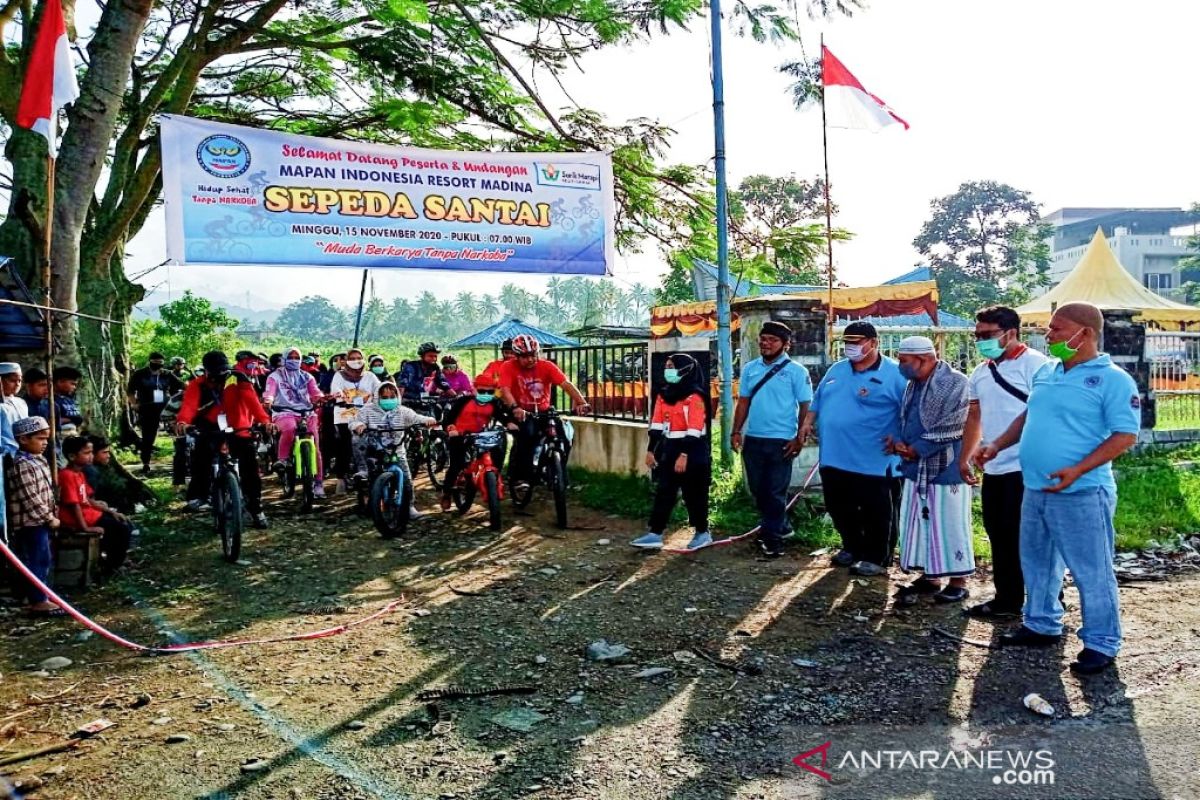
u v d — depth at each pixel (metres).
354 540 7.76
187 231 8.06
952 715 3.78
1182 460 10.79
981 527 7.45
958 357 9.89
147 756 3.59
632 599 5.74
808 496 8.25
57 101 6.52
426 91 11.05
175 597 6.00
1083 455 4.17
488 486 8.00
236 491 7.05
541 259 9.41
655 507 7.12
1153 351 11.95
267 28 11.74
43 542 5.65
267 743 3.70
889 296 15.51
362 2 11.80
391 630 5.24
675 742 3.62
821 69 8.61
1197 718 3.65
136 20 8.79
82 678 4.52
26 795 3.28
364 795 3.24
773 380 6.77
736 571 6.36
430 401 10.84
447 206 9.00
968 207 60.22
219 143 8.16
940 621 5.09
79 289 11.71
